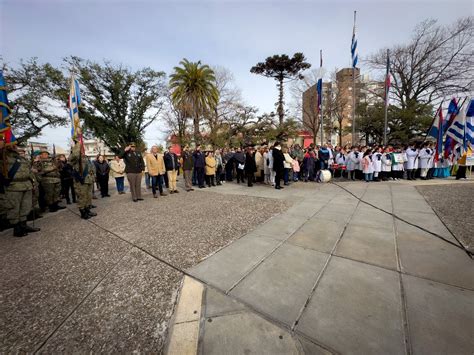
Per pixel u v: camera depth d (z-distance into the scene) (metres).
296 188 8.23
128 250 3.33
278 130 19.00
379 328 1.67
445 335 1.58
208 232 3.93
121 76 23.20
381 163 9.29
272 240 3.46
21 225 4.30
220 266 2.72
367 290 2.14
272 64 21.95
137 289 2.35
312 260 2.79
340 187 8.10
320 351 1.51
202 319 1.84
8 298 2.27
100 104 22.58
